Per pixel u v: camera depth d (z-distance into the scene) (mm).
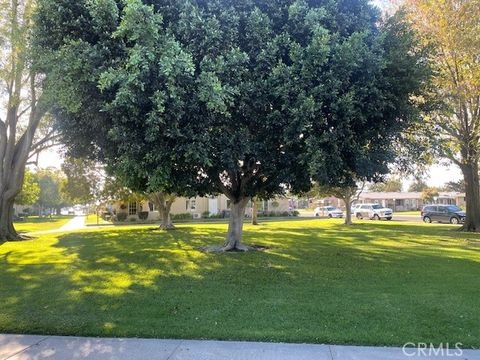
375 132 9594
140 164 8258
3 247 16438
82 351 4910
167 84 7059
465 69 18406
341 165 9062
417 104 11852
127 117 7730
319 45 8039
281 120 8445
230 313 6301
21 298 7391
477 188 23391
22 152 21078
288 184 10258
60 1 8031
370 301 6867
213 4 8602
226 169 9484
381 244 15906
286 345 5020
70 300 7184
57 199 79250
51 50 8359
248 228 27266
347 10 9758
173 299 7172
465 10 18031
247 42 8836
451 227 27203
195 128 8062
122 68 7336
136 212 46062
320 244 15867
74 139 11500
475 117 20297
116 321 5953
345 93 8375
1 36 15523
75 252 14289
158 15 6988
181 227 28891
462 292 7473
